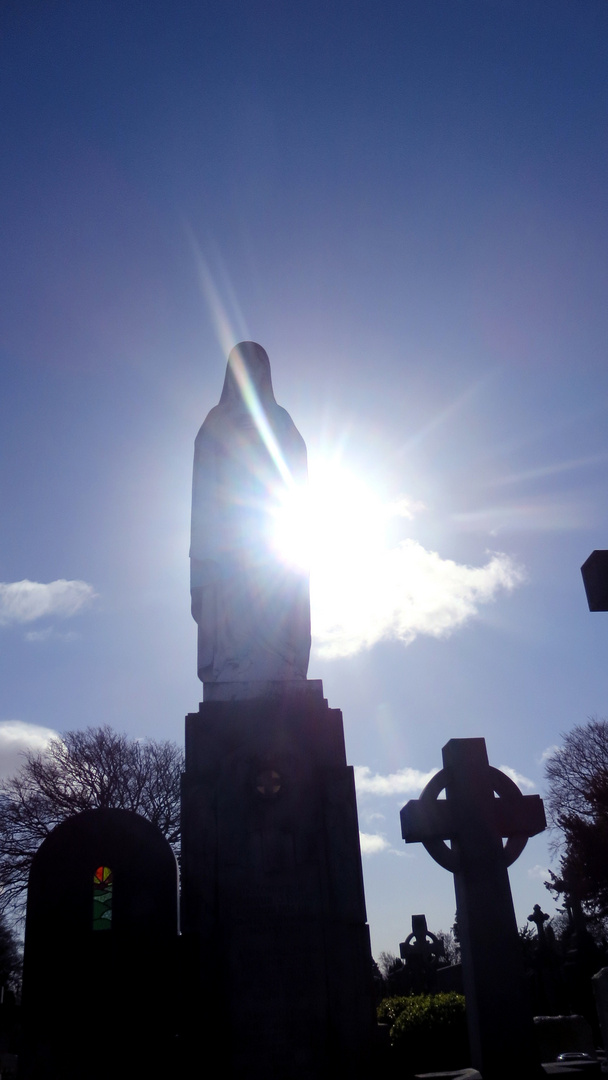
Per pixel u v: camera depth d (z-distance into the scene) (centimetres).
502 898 1276
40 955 1423
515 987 1230
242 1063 1353
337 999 1412
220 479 1909
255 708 1639
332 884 1497
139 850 1487
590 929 5088
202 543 1864
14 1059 2872
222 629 1794
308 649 1812
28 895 1455
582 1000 3500
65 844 1481
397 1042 1928
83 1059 1362
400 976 3781
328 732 1633
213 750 1599
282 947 1429
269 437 1950
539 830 1316
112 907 1455
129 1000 1399
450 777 1347
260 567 1820
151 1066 1358
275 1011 1387
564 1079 1189
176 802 4250
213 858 1494
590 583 1180
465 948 1295
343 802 1557
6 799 4112
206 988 1405
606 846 4603
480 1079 1190
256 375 2009
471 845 1302
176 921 1461
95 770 4234
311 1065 1362
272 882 1473
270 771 1559
